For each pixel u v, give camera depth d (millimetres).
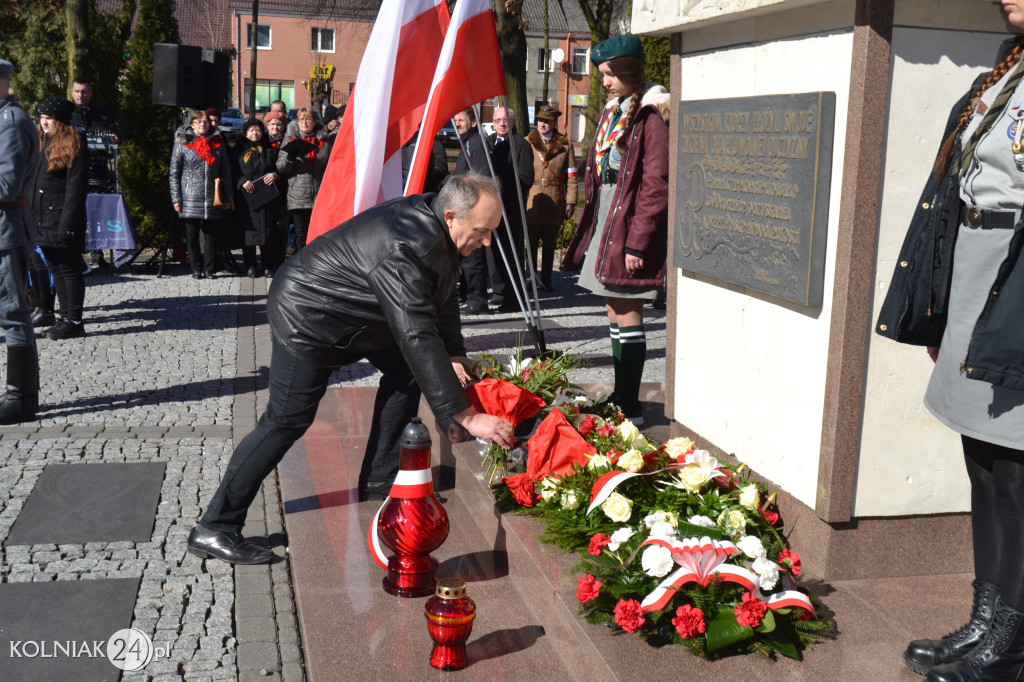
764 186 3336
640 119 4633
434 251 3318
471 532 3959
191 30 51750
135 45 12234
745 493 3174
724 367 3758
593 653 2736
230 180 10977
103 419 5602
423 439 3410
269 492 4473
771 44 3354
